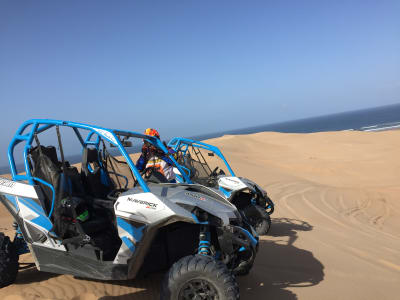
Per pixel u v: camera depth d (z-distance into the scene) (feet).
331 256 17.34
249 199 21.30
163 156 14.89
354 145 105.40
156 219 10.11
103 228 12.11
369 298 12.28
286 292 12.28
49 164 11.97
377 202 40.75
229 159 76.54
